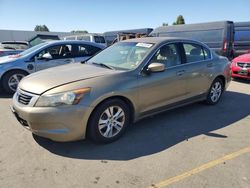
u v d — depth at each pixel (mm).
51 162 3262
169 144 3777
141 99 4023
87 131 3602
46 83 3514
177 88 4602
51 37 17312
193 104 5762
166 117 4902
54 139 3389
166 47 4516
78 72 3916
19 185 2791
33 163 3234
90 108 3439
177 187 2766
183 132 4219
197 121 4719
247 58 8508
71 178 2926
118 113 3824
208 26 12156
